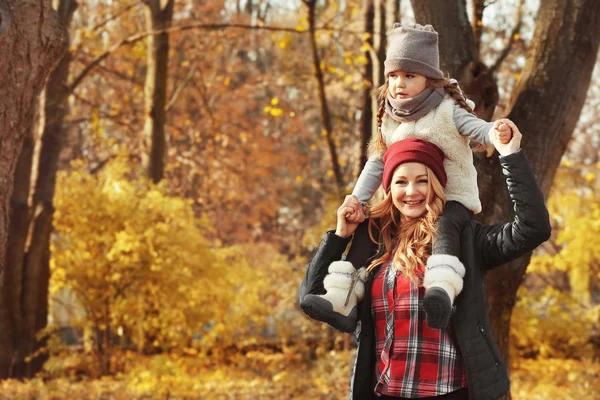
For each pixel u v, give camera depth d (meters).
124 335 12.30
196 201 25.33
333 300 2.89
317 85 13.80
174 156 24.11
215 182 25.39
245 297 13.59
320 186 25.95
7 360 10.74
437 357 2.79
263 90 27.19
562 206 13.84
